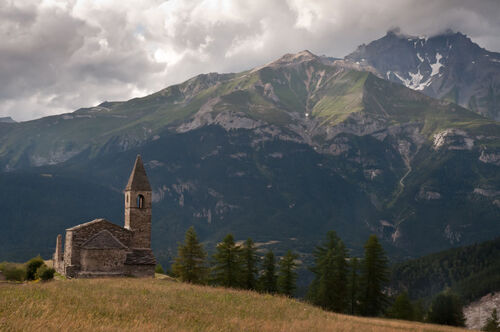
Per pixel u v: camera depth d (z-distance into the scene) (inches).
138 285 2295.8
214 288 2495.1
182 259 3865.7
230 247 3811.5
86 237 3380.9
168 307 1651.1
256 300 2117.4
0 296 1544.0
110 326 1211.9
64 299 1588.3
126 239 3533.5
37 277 3371.1
